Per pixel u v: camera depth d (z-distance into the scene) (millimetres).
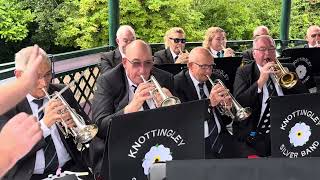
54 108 2447
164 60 5656
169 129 2025
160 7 10703
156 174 1385
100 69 5242
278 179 1305
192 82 3408
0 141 1129
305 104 2430
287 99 2404
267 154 3158
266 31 6230
